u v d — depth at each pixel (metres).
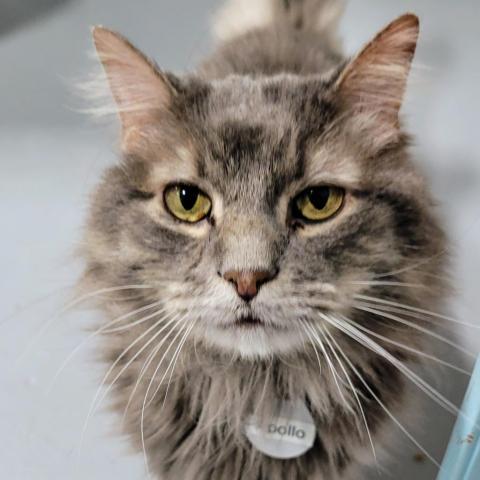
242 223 0.31
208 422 0.35
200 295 0.31
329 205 0.32
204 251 0.31
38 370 0.46
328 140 0.32
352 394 0.35
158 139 0.33
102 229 0.34
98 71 0.44
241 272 0.30
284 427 0.35
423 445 0.42
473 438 0.33
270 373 0.34
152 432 0.36
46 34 0.69
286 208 0.31
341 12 0.55
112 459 0.42
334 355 0.33
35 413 0.44
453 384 0.44
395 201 0.33
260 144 0.32
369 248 0.32
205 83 0.34
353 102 0.33
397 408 0.37
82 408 0.44
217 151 0.32
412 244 0.33
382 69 0.33
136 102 0.34
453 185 0.53
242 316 0.31
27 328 0.48
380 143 0.33
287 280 0.30
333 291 0.31
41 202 0.55
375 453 0.37
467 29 0.64
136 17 0.69
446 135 0.55
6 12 0.69
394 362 0.33
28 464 0.42
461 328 0.45
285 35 0.49
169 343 0.34
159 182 0.32
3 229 0.53
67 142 0.59
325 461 0.36
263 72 0.42
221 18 0.56
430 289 0.34
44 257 0.51
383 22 0.66
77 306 0.37
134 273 0.33
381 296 0.33
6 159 0.58
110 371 0.36
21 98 0.62
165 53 0.64
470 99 0.58
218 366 0.34
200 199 0.32
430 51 0.61
